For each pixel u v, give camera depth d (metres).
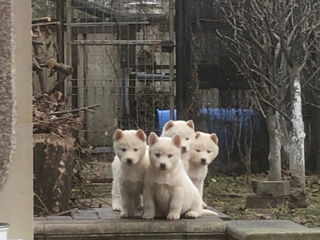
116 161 2.46
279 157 3.70
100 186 4.11
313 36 4.30
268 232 1.91
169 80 4.43
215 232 2.05
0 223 1.46
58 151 2.66
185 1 4.53
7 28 1.50
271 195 3.45
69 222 2.07
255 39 3.75
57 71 3.76
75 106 4.49
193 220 2.10
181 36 4.48
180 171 2.08
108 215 2.29
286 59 3.62
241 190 4.14
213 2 4.56
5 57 1.50
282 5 3.60
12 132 1.51
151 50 4.57
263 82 3.73
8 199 1.56
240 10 4.12
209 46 4.60
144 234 2.03
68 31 4.34
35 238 2.01
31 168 1.58
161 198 2.07
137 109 4.58
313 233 1.92
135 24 4.56
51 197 2.63
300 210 3.39
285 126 3.65
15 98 1.52
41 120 2.94
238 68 4.05
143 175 2.08
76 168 3.44
